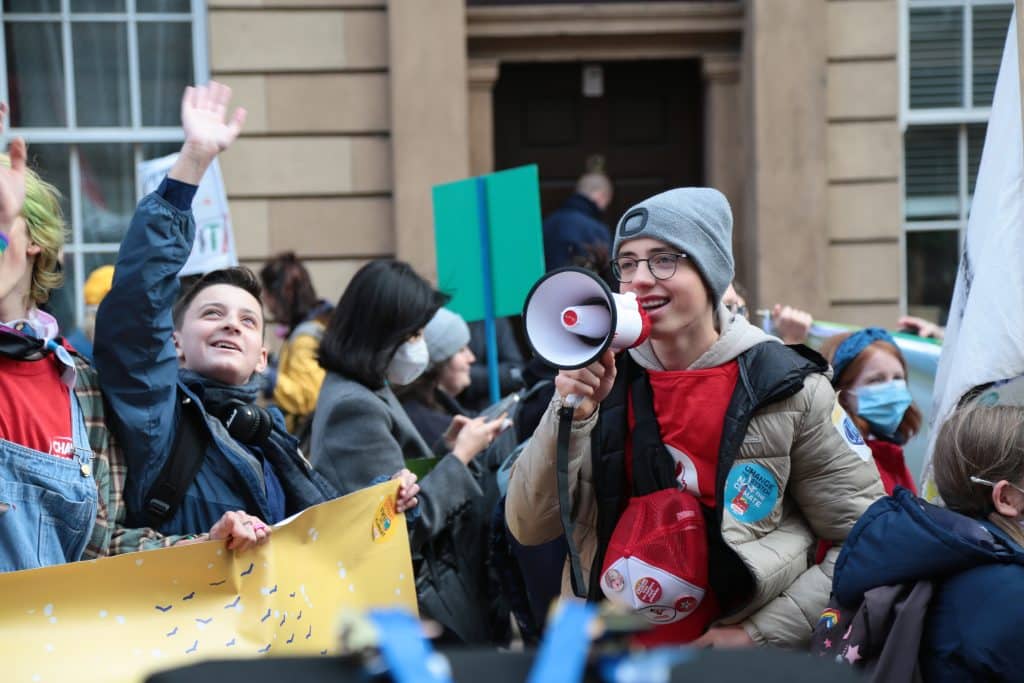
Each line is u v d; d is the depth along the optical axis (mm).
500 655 1089
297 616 3004
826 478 3068
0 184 2793
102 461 2980
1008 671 2635
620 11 8836
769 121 8648
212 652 2799
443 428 4699
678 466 3021
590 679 1017
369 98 8656
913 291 9062
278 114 8625
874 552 2809
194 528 3152
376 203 8680
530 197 5289
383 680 1019
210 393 3387
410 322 4016
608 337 2648
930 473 3561
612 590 2998
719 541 3000
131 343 3025
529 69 9352
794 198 8656
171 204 3096
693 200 3059
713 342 3086
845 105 8734
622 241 3105
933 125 9031
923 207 9047
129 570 2771
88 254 9016
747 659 1081
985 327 3322
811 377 3078
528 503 3064
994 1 8969
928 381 5527
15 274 2859
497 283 5371
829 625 2873
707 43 9008
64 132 8969
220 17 8594
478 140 8961
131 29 8953
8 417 2785
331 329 4059
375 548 3309
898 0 8727
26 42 8945
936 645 2709
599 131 9430
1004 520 2896
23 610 2668
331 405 3934
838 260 8789
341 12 8625
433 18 8523
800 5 8594
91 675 2688
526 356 8617
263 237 8641
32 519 2762
